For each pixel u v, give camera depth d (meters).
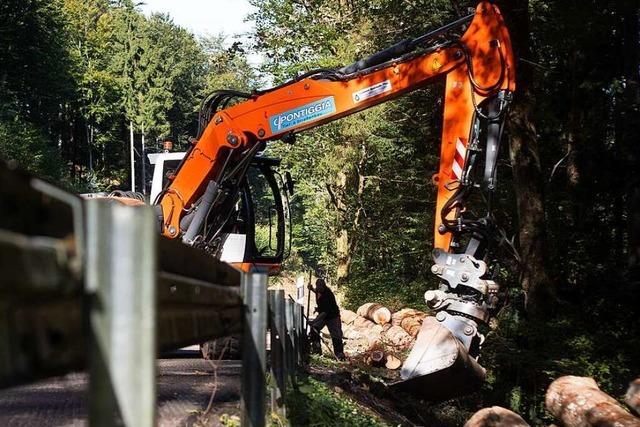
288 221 15.33
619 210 23.84
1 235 1.49
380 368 19.06
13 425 6.16
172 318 2.84
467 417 13.59
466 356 10.47
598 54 24.12
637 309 17.14
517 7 17.98
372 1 28.22
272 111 12.76
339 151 30.72
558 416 10.77
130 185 85.88
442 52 11.98
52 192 1.78
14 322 1.57
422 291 28.72
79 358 1.94
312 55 31.52
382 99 12.35
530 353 15.03
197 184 12.95
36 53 62.53
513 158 18.19
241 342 5.24
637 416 10.94
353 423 8.32
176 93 106.62
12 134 49.56
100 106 80.44
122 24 87.31
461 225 11.40
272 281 29.33
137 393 2.05
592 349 15.32
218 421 6.20
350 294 32.59
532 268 17.53
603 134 24.73
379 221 32.69
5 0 59.06
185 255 3.15
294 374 9.20
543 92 24.83
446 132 11.80
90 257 1.99
